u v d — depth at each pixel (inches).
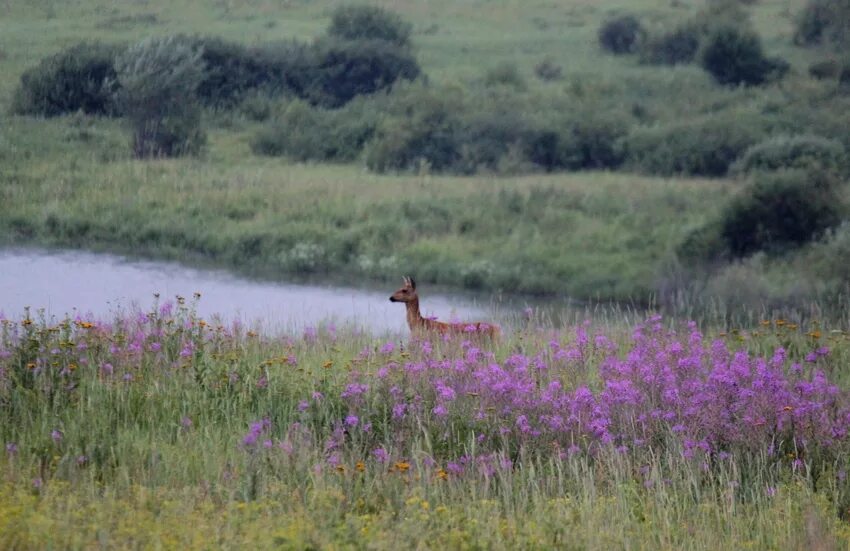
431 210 1316.4
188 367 434.6
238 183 1416.1
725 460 378.3
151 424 382.0
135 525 268.5
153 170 1473.9
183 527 269.1
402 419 387.5
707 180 1583.4
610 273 1130.7
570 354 465.7
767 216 1164.5
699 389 416.5
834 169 1360.7
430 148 1657.2
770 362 480.7
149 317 494.9
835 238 1135.0
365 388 408.5
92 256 1131.9
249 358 463.5
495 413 394.6
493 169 1641.2
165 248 1176.8
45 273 1039.0
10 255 1109.1
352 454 358.6
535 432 382.0
